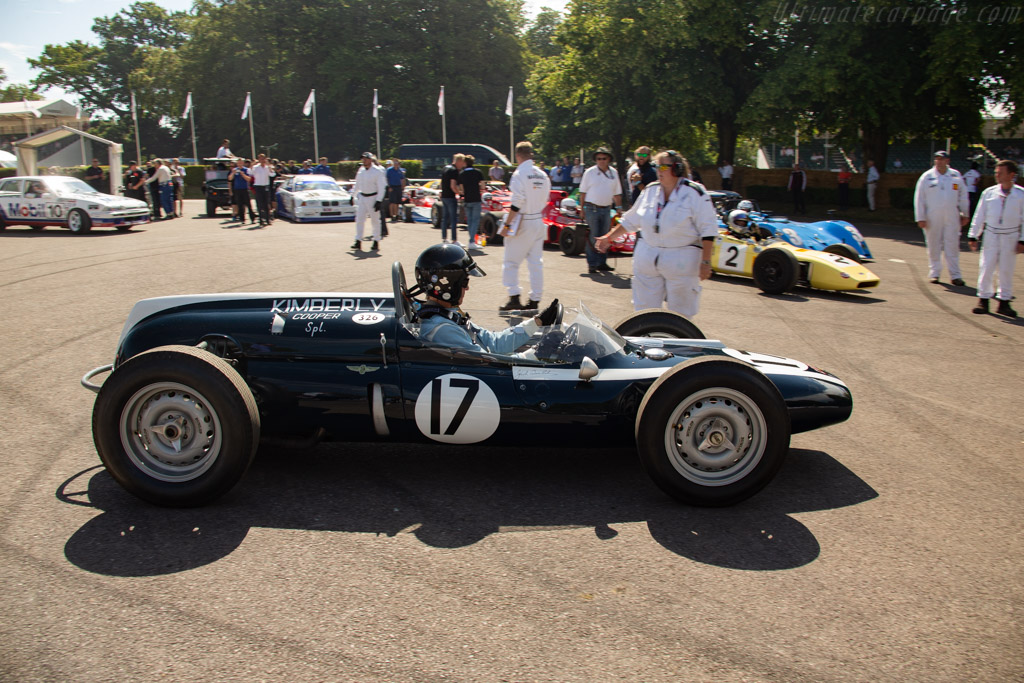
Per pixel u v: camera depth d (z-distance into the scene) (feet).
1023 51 71.31
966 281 40.06
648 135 101.45
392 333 13.88
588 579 10.82
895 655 9.18
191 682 8.46
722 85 91.35
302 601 10.12
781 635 9.55
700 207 19.93
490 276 38.09
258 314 14.42
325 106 199.11
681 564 11.30
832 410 14.75
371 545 11.71
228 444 12.42
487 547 11.73
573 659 8.97
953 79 74.02
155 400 12.70
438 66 181.98
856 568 11.27
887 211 84.53
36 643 9.11
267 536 11.93
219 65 190.60
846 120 83.61
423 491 13.78
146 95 238.27
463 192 46.50
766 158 146.30
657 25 88.17
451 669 8.74
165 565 11.00
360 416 13.83
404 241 52.42
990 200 30.76
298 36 187.52
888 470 15.20
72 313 28.55
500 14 187.93
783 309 31.99
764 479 12.96
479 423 13.80
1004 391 20.90
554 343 14.26
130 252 45.93
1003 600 10.46
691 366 12.79
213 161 77.00
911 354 24.86
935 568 11.31
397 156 141.79
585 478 14.52
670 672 8.76
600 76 95.55
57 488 13.57
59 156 160.97
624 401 13.87
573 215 47.67
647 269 20.81
